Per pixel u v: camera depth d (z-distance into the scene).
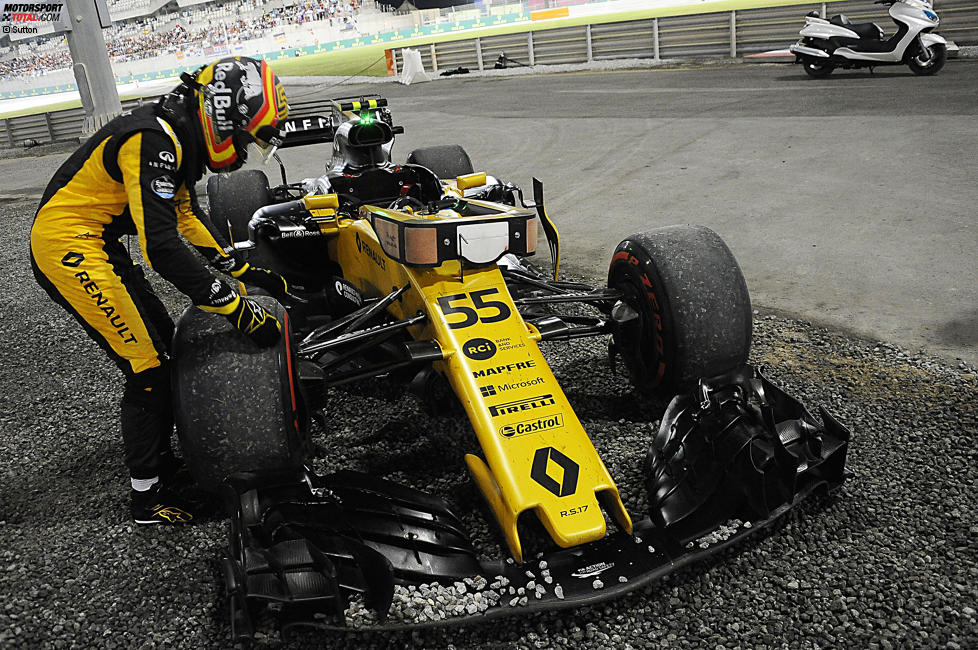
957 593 2.37
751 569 2.53
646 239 3.14
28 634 2.44
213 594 2.58
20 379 4.53
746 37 16.81
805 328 4.39
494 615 2.27
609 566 2.41
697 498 2.63
